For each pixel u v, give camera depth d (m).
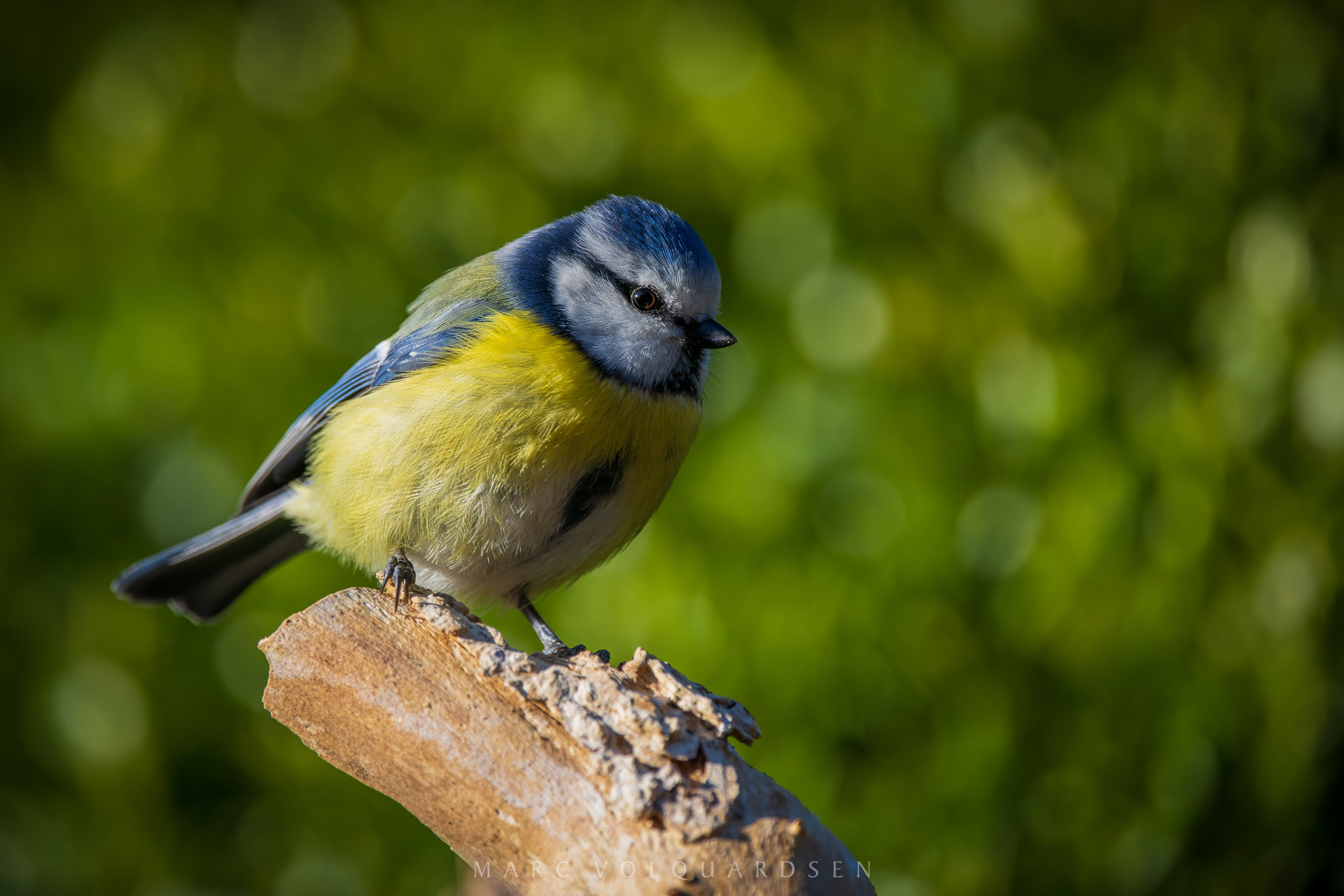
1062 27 7.29
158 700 6.90
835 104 7.05
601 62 7.31
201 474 6.98
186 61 7.60
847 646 6.38
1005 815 6.54
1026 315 6.68
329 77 7.47
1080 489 6.55
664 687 3.73
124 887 6.93
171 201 7.25
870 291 6.65
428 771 3.76
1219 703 6.91
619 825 3.46
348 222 7.17
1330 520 7.25
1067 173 6.96
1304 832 7.52
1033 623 6.50
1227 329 7.03
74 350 7.07
